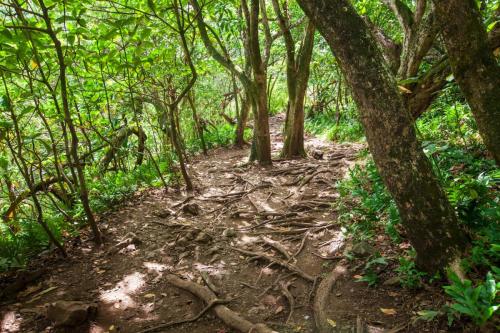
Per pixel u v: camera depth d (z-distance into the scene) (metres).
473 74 2.71
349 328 2.62
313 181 6.48
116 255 4.16
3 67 3.73
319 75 12.96
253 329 2.72
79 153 7.63
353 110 11.15
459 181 3.66
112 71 5.86
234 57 11.75
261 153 7.94
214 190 6.66
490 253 2.62
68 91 5.71
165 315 3.05
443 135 5.60
